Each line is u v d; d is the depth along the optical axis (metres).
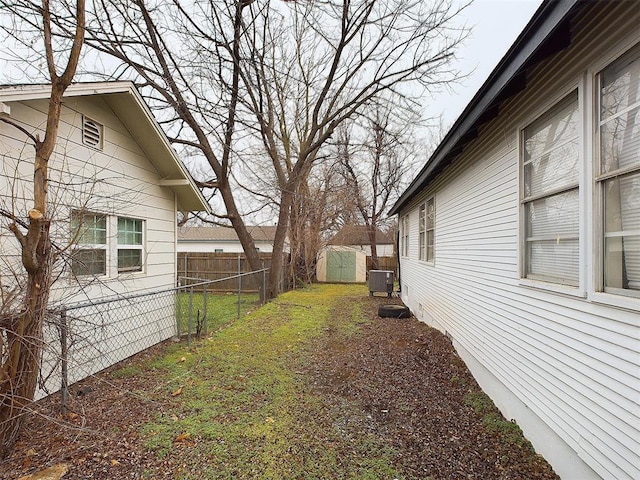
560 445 2.51
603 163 2.16
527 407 3.01
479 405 3.70
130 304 5.40
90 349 4.48
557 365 2.57
